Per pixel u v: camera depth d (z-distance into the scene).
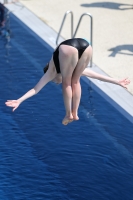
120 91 26.81
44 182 19.70
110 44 32.09
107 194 19.02
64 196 18.91
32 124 23.78
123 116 24.45
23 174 20.19
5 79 28.22
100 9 38.16
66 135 22.86
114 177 20.00
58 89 27.05
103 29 34.47
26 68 29.50
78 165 20.75
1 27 35.31
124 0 40.09
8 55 31.25
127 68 28.92
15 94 26.53
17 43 33.00
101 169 20.48
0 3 36.59
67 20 36.16
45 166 20.70
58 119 24.17
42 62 30.28
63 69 14.78
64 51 14.47
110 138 22.64
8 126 23.67
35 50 31.88
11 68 29.53
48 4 39.47
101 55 30.61
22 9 38.62
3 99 26.05
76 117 15.97
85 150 21.75
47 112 24.81
